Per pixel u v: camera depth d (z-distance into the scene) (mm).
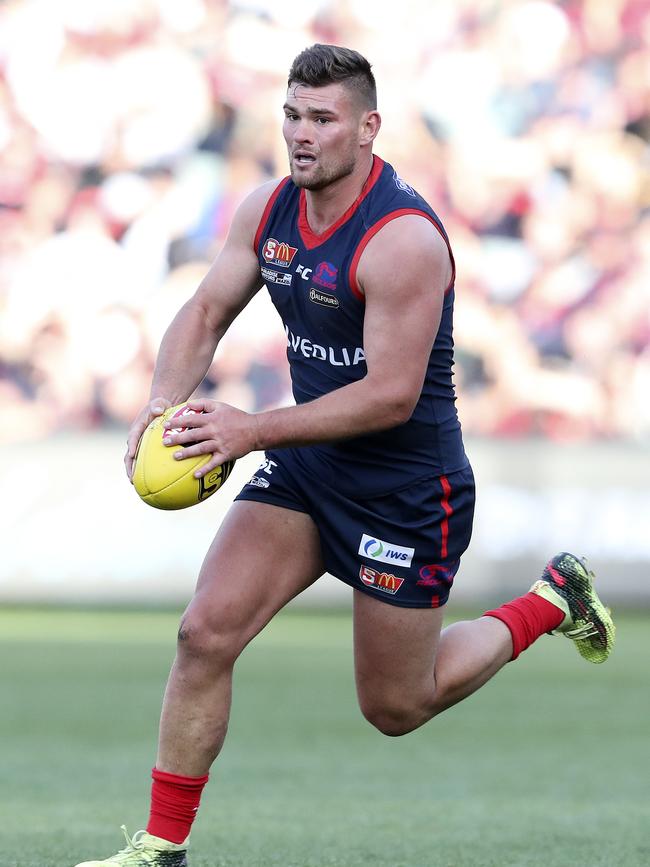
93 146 56688
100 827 15734
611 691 31297
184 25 57750
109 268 55688
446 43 58125
